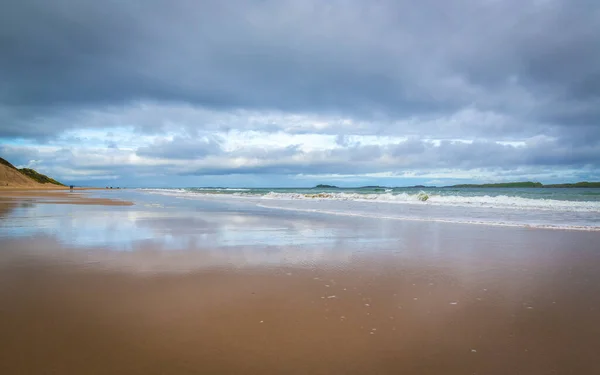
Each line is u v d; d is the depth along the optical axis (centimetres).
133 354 310
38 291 479
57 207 1988
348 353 316
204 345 328
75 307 421
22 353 309
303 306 432
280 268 618
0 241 856
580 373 287
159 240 887
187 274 573
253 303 441
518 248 809
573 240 917
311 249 790
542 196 3609
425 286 517
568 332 363
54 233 984
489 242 887
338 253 749
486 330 367
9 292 474
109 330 359
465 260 686
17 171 8481
